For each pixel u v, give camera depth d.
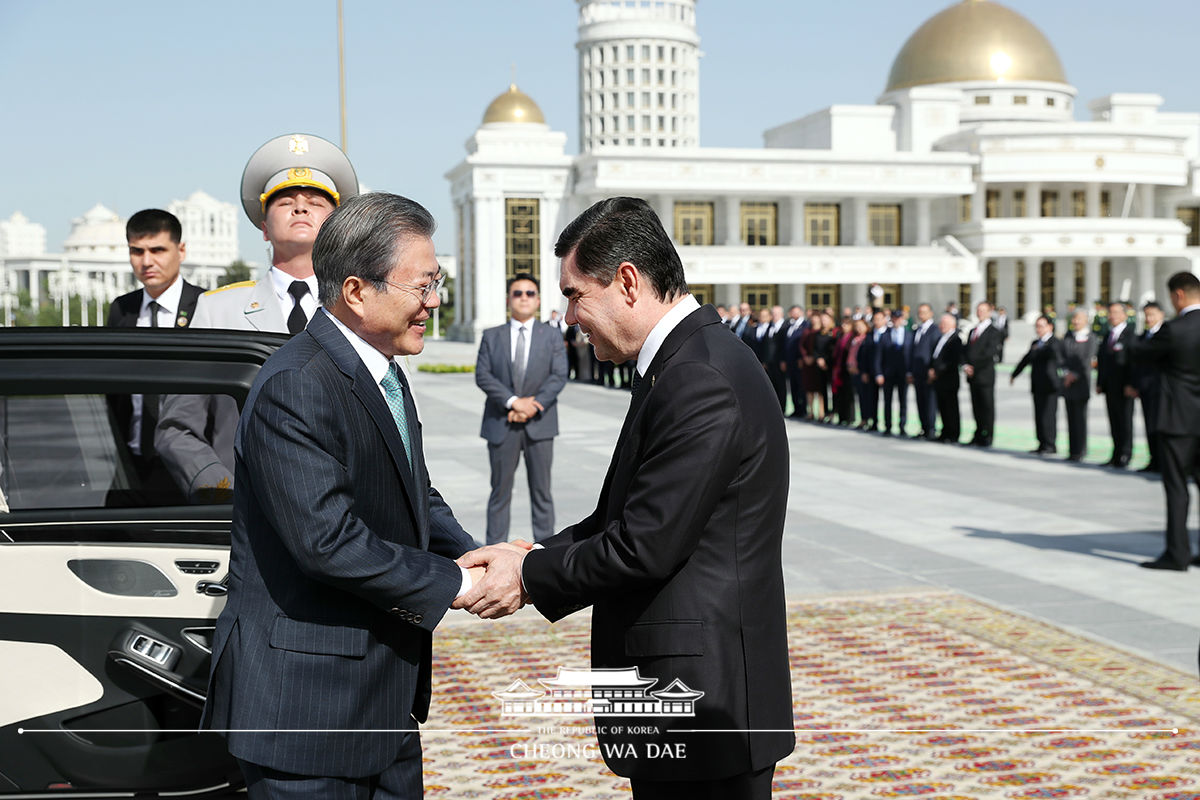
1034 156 60.06
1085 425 13.62
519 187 59.81
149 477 3.46
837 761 4.17
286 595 2.46
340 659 2.46
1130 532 8.86
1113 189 64.75
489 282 59.78
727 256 56.38
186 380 3.12
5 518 3.17
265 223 4.28
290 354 2.50
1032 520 9.43
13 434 3.38
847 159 58.34
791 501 10.48
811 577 7.27
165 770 3.12
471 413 19.97
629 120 90.62
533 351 7.79
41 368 3.09
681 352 2.49
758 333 22.42
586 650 5.58
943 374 15.62
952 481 11.88
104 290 79.00
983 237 59.81
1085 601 6.61
